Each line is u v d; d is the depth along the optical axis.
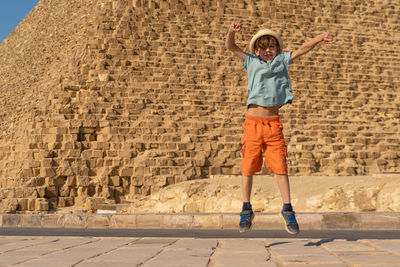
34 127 23.09
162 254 4.32
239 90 26.42
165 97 24.95
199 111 24.64
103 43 26.50
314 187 14.49
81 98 24.02
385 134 25.77
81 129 22.78
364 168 23.73
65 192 21.34
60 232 7.45
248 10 30.95
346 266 3.60
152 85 25.38
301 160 23.20
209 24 29.53
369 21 33.25
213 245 5.02
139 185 21.59
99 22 27.77
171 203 15.77
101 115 23.23
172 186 16.64
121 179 21.91
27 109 28.61
